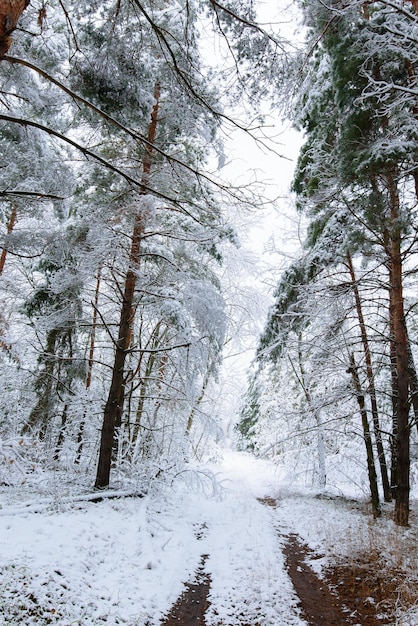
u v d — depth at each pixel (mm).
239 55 4848
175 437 14445
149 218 8805
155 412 13070
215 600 5383
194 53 5207
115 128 7527
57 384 12664
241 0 4613
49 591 4410
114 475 10180
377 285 10141
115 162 9664
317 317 11562
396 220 7766
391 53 7367
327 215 11023
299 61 5129
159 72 6488
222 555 7086
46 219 11766
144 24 5328
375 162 7434
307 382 12414
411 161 7426
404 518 8523
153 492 10086
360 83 7793
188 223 10414
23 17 6719
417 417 9000
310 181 11000
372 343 12312
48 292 12016
